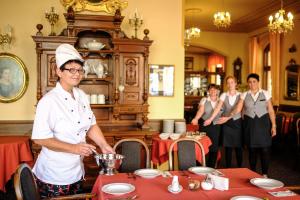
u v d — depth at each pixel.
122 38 4.25
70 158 2.24
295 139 6.20
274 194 2.07
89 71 4.45
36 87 4.42
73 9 4.27
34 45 4.45
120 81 4.34
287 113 6.89
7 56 4.38
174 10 4.81
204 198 1.99
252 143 4.43
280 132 6.68
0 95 4.39
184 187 2.20
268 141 4.45
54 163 2.20
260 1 6.86
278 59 7.88
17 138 3.98
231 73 9.89
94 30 4.23
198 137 4.22
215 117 4.66
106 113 4.47
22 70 4.41
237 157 4.93
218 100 4.77
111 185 2.19
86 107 2.40
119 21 4.26
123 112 4.34
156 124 4.79
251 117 4.44
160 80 4.81
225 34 9.84
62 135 2.20
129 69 4.36
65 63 2.15
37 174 2.26
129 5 4.69
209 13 7.94
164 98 4.84
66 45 2.21
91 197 2.18
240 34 9.89
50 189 2.22
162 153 4.00
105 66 4.53
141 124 4.43
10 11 4.39
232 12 7.82
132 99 4.39
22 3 4.41
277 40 7.88
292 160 6.30
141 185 2.24
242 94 4.57
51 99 2.16
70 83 2.20
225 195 2.05
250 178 2.43
